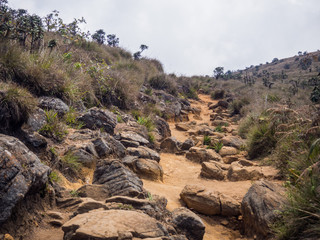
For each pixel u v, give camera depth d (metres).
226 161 8.93
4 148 3.07
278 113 7.95
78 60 11.81
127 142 8.05
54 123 6.10
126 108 12.69
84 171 5.37
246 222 4.40
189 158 9.85
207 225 4.73
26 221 2.94
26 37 10.60
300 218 3.13
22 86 6.86
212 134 13.51
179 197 5.74
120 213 3.03
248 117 13.09
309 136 5.64
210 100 28.44
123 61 21.31
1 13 8.83
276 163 6.59
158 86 21.64
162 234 2.90
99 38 24.36
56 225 3.15
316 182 3.58
